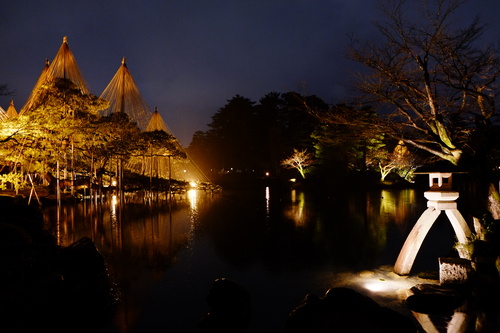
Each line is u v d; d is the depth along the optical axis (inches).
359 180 1828.2
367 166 2048.5
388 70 345.7
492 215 338.6
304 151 2052.2
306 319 237.1
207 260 451.2
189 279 375.9
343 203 1130.7
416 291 306.2
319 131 1717.5
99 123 1042.7
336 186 1749.5
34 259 307.0
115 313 290.5
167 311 294.5
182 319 279.7
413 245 363.9
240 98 2645.2
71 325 267.9
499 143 325.4
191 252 494.0
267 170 2506.2
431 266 402.6
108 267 417.1
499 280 293.6
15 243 298.5
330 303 248.4
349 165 1915.6
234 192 1676.9
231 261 447.2
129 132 1273.4
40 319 265.6
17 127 824.3
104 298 319.0
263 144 2507.4
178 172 2485.2
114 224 727.7
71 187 1130.0
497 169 377.7
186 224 735.7
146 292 336.8
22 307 248.7
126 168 1729.8
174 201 1241.4
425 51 333.7
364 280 360.8
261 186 2098.9
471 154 355.9
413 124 354.9
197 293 334.6
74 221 760.3
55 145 1015.6
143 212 928.3
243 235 616.7
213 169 2960.1
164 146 1453.0
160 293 334.6
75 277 330.6
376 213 886.4
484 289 295.7
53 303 286.7
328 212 917.8
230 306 278.2
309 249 510.9
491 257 311.4
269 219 804.6
